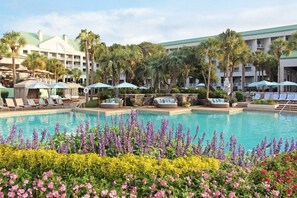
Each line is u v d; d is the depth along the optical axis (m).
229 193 3.56
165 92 33.59
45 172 3.94
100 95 27.89
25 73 42.62
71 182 3.79
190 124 17.67
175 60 35.88
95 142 5.70
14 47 32.97
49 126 16.53
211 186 3.72
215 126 16.94
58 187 3.67
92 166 4.07
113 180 3.92
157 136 6.12
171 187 3.64
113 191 3.55
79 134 6.50
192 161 4.37
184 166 4.16
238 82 61.72
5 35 32.69
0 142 6.05
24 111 21.38
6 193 3.82
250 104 26.12
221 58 33.03
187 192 3.55
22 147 5.48
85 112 22.84
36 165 4.18
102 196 3.55
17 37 33.00
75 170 4.04
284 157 5.20
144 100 28.12
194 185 3.75
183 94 28.55
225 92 30.53
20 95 28.17
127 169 3.97
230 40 32.00
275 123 18.19
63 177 3.98
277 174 4.10
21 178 3.97
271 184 3.79
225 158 5.59
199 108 24.97
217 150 5.74
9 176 3.99
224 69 45.56
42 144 6.03
